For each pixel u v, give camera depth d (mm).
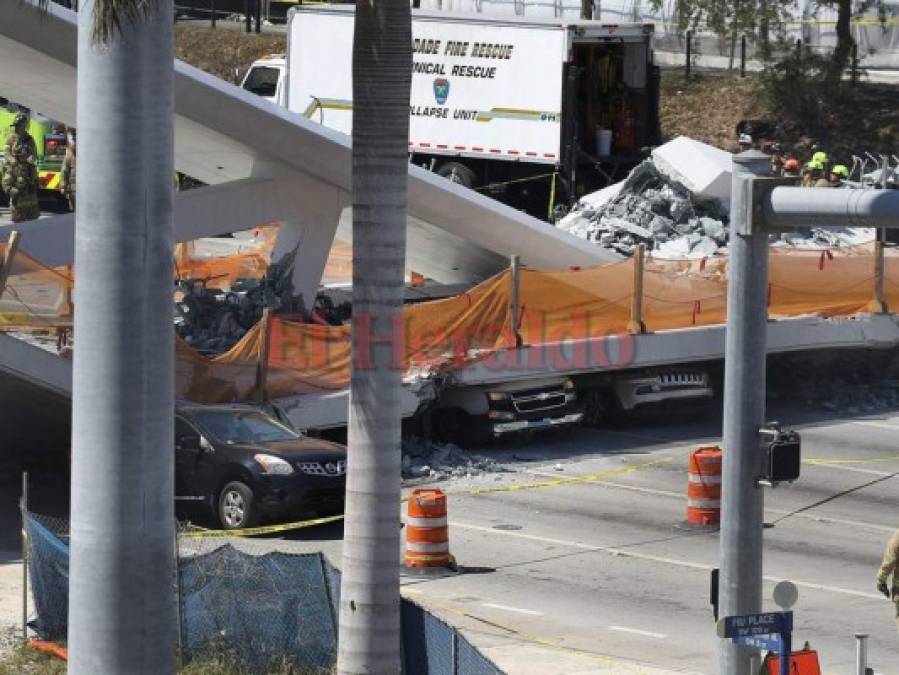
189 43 193125
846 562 63969
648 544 66188
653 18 174250
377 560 41219
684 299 87625
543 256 95688
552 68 126062
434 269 104312
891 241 38688
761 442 40656
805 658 39844
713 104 158125
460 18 129375
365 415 40969
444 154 130750
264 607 48062
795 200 38938
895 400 95625
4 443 77938
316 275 91875
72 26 77000
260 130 86062
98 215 31656
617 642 53031
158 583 32844
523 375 81438
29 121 146000
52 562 51312
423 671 42750
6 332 68625
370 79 40438
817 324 91750
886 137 148125
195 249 124312
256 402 73750
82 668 32719
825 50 163625
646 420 89500
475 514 70500
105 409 32000
